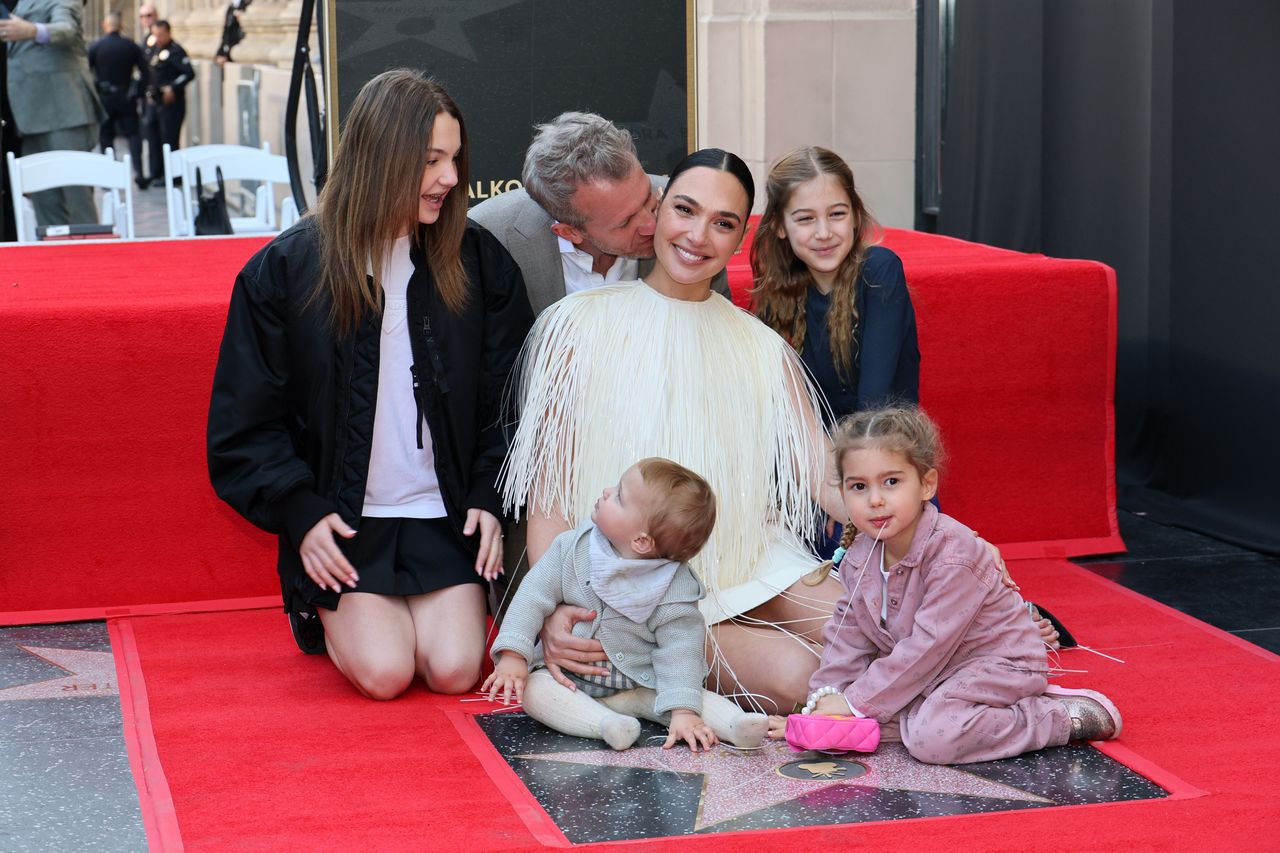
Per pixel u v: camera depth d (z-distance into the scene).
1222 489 4.70
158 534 3.78
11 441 3.66
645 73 4.90
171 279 4.18
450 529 3.23
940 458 3.15
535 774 2.67
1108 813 2.46
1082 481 4.31
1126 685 3.18
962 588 2.74
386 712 3.04
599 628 2.87
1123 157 5.29
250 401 3.06
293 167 5.51
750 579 3.07
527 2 4.79
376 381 3.11
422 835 2.38
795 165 3.33
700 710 2.83
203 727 2.94
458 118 3.04
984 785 2.61
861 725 2.73
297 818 2.46
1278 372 4.44
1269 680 3.21
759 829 2.40
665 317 3.08
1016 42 6.07
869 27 7.25
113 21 12.59
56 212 8.43
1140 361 5.22
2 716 3.04
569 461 3.07
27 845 2.39
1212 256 4.68
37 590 3.73
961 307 4.13
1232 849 2.31
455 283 3.13
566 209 3.08
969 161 6.63
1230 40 4.56
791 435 3.14
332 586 3.08
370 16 4.72
